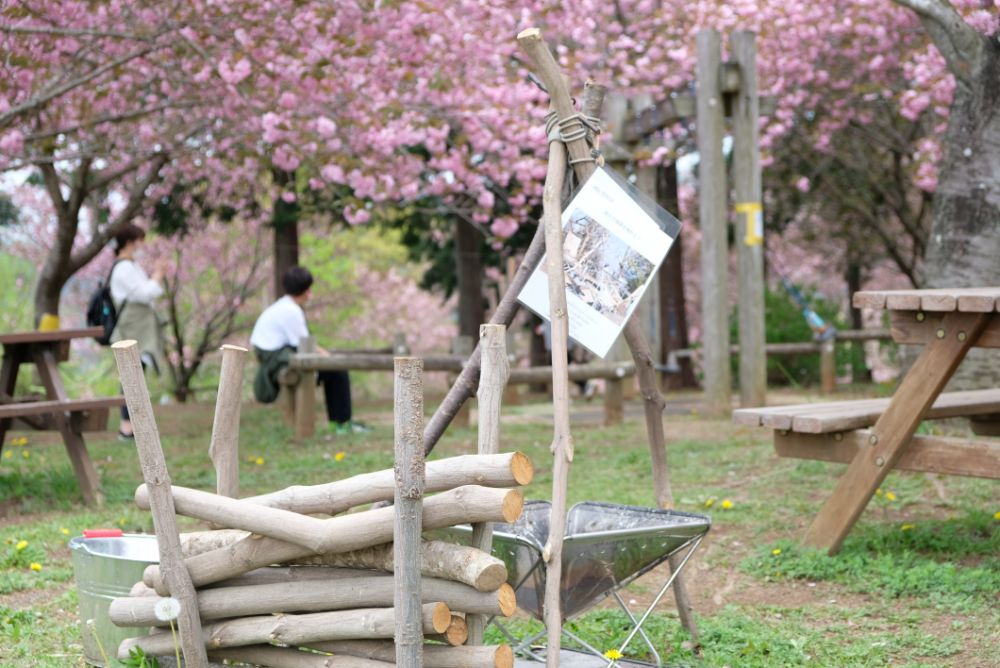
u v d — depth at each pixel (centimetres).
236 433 317
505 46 1061
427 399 1361
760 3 1244
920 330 445
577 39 1185
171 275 1708
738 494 615
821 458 476
